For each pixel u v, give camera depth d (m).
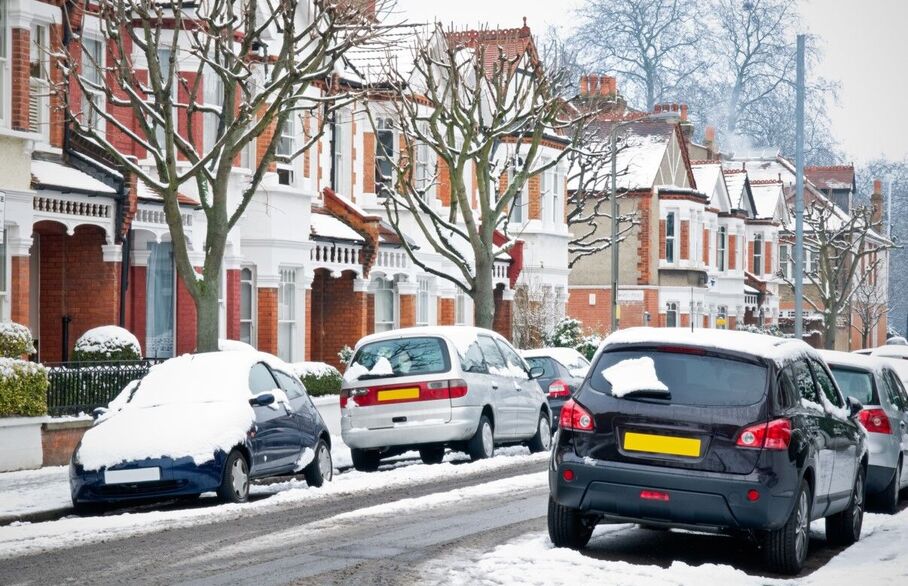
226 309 33.75
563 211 55.66
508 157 38.47
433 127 35.28
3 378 22.20
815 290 92.00
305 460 20.39
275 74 25.39
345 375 23.94
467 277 35.09
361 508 17.39
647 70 114.75
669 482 12.99
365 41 28.45
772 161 101.31
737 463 12.91
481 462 23.77
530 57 48.84
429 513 16.72
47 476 21.41
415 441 23.55
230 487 17.95
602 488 13.24
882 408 19.56
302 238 36.88
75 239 29.70
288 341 37.06
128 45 31.25
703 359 13.41
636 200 68.69
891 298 141.12
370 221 40.38
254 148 34.84
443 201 45.81
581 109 56.28
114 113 30.77
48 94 26.39
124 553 13.41
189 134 24.84
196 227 32.22
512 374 26.48
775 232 86.56
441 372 23.72
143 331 31.08
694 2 116.81
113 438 17.84
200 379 19.23
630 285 69.06
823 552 15.38
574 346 52.62
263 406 19.42
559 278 55.56
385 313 43.88
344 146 42.00
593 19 116.06
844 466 15.23
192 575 12.10
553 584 11.60
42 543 14.14
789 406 13.40
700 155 85.31
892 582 12.43
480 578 11.90
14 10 26.55
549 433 28.23
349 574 12.12
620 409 13.31
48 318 29.84
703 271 71.38
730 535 14.55
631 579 11.89
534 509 17.16
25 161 26.64
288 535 14.67
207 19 25.36
